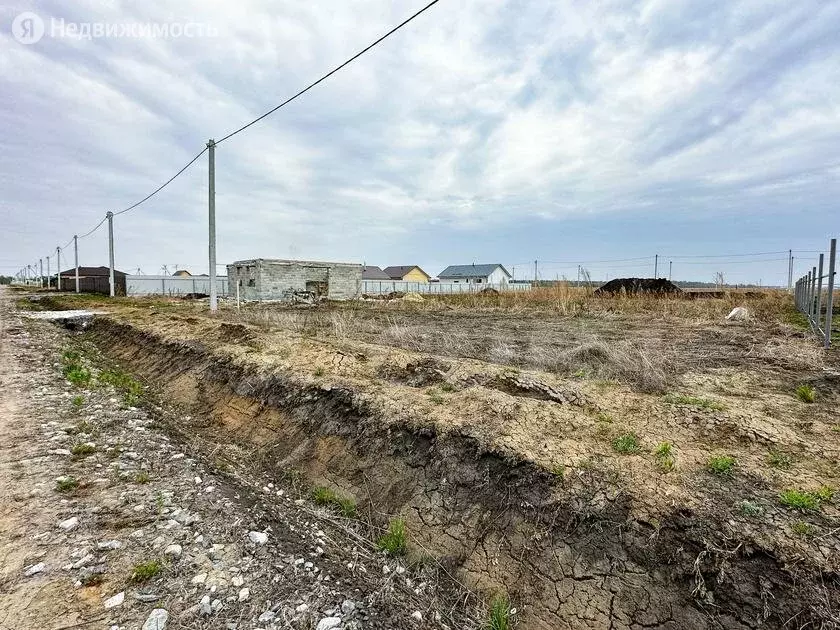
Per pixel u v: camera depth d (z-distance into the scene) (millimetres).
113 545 2914
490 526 3109
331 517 3709
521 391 4762
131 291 37594
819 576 2113
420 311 17281
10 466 3965
